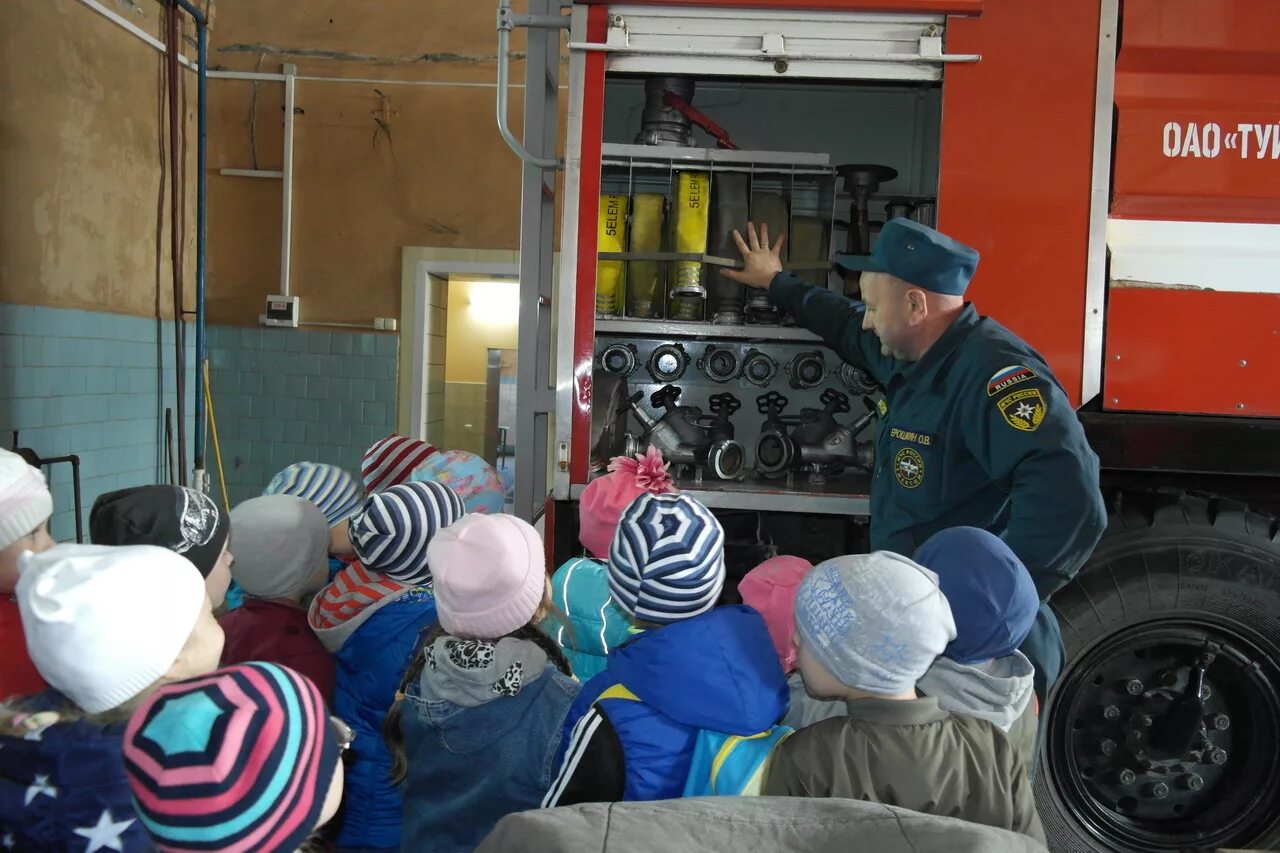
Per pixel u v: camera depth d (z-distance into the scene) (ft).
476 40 16.99
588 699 4.38
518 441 8.41
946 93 7.48
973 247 7.46
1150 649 7.69
